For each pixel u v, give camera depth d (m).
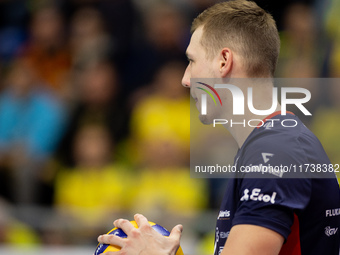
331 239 6.20
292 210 5.56
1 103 20.05
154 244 6.04
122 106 19.94
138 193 16.58
